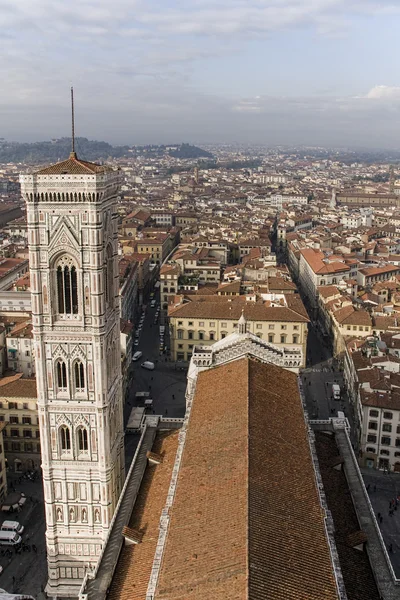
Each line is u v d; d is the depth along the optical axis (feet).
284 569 176.55
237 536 185.37
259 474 217.15
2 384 499.10
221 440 247.91
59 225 296.92
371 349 623.77
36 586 363.97
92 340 313.94
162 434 363.76
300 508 209.46
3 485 453.17
